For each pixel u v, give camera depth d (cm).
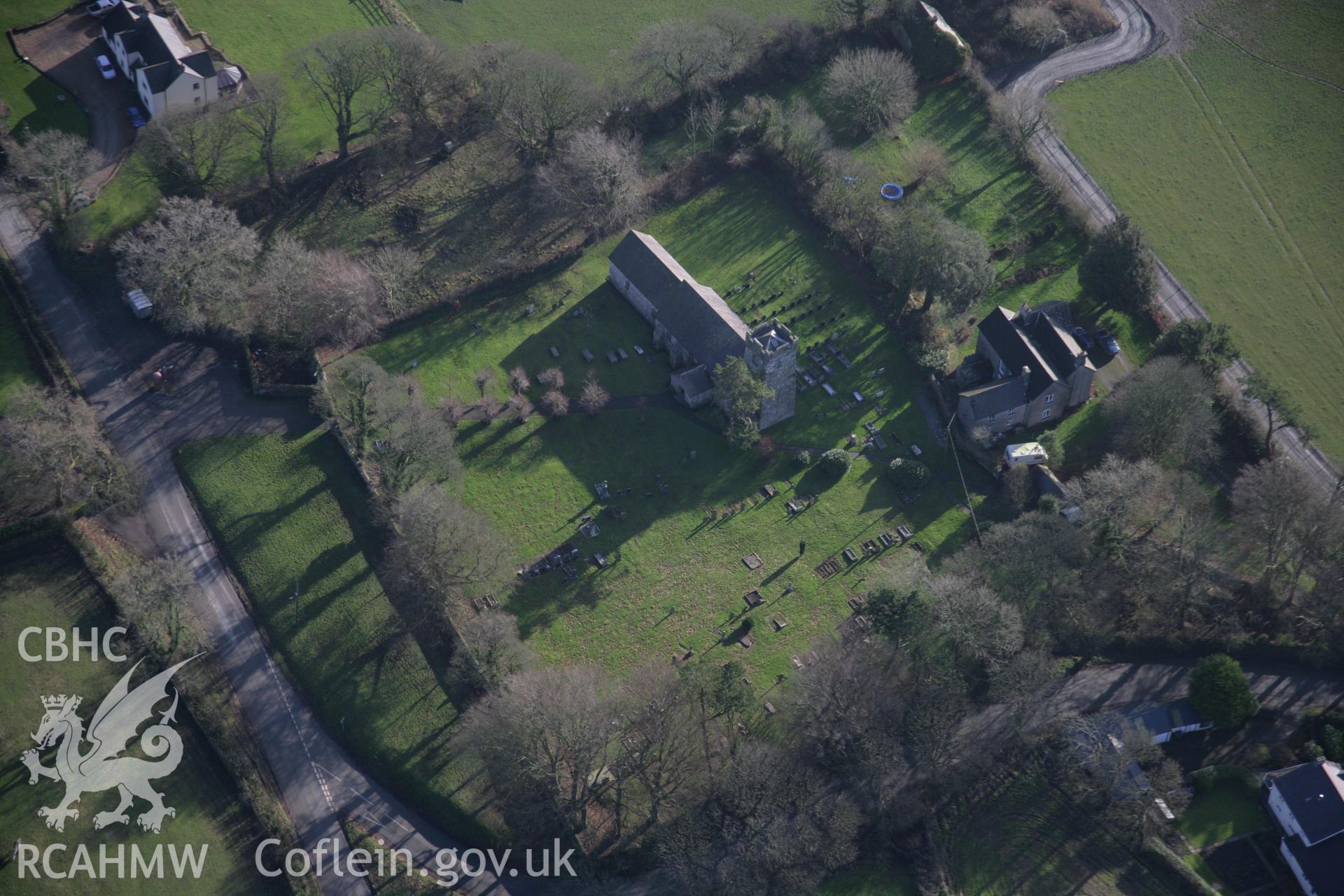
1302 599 15362
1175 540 15675
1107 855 13150
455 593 14825
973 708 14300
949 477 16800
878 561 15750
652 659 14475
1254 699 14125
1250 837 13250
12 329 16888
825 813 12975
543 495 16025
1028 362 17050
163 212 17100
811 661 14562
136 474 15650
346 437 16088
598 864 12838
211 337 17200
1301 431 17512
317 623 14500
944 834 13262
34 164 17512
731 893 12388
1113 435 17138
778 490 16438
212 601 14650
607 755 13438
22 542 14675
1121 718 13975
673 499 16188
